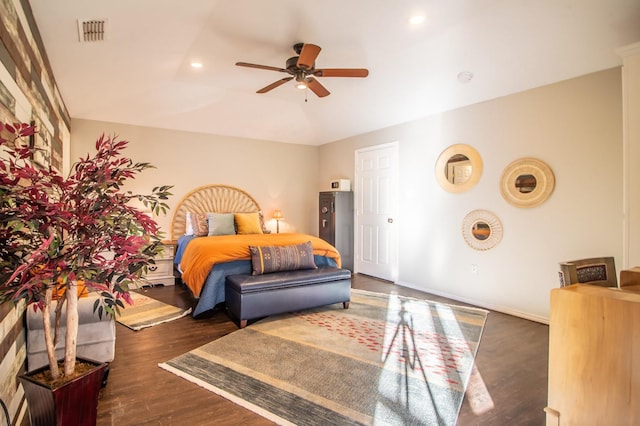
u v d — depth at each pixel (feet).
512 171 11.57
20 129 3.99
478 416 5.99
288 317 11.12
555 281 10.62
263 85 13.43
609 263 5.82
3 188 3.54
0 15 4.84
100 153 4.56
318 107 16.17
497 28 9.00
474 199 12.78
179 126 16.92
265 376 7.26
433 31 9.21
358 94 14.12
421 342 9.17
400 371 7.57
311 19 8.56
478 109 12.66
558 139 10.50
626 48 7.18
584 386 3.58
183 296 13.64
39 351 6.42
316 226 21.88
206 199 18.02
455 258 13.47
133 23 8.30
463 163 13.16
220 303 12.07
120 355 8.26
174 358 8.09
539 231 10.97
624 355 3.29
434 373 7.50
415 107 14.06
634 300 3.28
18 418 5.49
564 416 3.74
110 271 4.35
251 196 19.40
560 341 3.80
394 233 16.34
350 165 19.17
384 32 9.23
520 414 6.06
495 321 10.91
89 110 14.25
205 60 10.93
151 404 6.24
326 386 6.91
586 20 8.29
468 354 8.47
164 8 7.77
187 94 14.05
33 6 7.05
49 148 9.21
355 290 14.84
